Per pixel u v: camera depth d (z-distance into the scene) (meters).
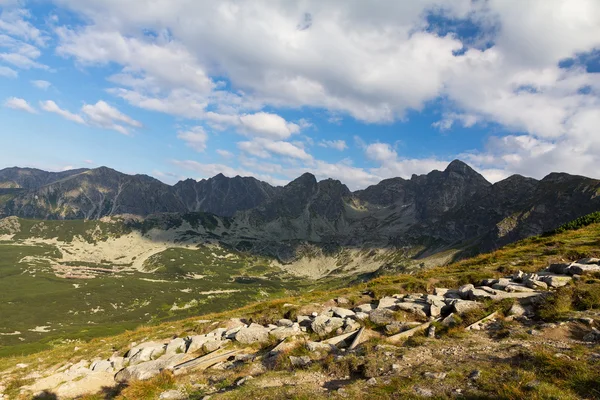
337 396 10.30
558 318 14.94
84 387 17.08
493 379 10.05
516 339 13.62
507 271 25.62
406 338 16.12
